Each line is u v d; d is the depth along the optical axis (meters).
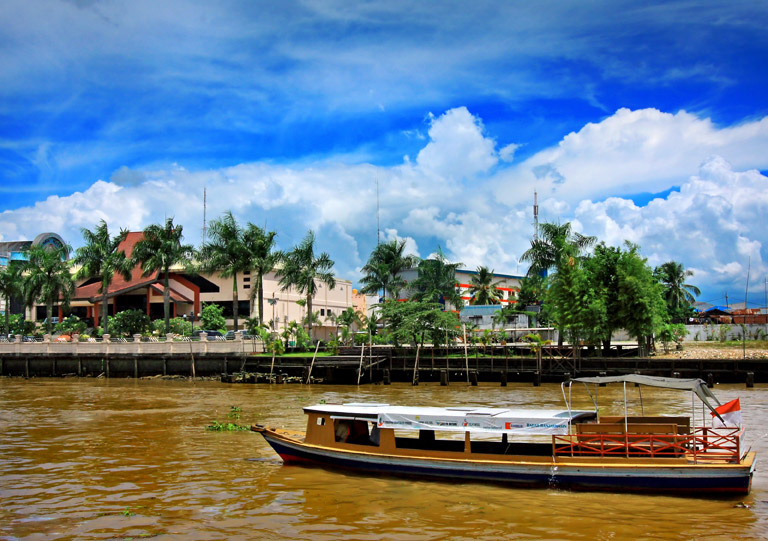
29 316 84.56
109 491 18.33
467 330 64.19
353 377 50.72
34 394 44.94
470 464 18.36
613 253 52.72
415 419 19.19
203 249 66.06
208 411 34.97
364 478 19.31
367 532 14.84
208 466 21.23
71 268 82.38
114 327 69.44
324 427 20.64
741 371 46.62
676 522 15.24
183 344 56.69
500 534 14.63
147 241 66.25
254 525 15.35
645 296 50.00
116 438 26.58
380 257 74.69
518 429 18.25
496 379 51.31
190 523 15.53
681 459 17.23
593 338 52.06
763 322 83.88
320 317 87.56
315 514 16.11
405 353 54.91
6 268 80.81
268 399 40.78
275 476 19.80
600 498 17.08
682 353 61.97
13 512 16.45
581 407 34.75
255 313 72.19
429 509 16.41
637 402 36.91
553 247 57.66
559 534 14.59
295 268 65.06
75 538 14.57
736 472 16.39
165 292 66.00
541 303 82.19
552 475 17.69
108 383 53.75
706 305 110.12
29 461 22.23
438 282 74.88
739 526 14.93
